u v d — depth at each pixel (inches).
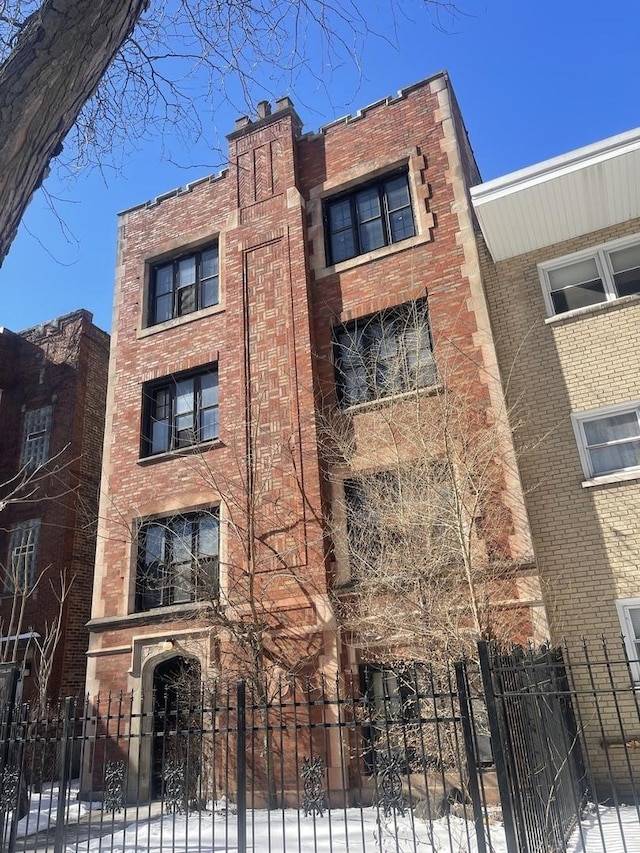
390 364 550.3
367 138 641.6
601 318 508.7
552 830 237.0
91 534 740.7
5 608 762.2
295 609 500.4
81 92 134.9
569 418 493.7
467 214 567.2
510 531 460.8
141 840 345.4
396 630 440.5
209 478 585.6
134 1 140.4
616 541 452.8
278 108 687.1
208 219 698.2
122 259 737.0
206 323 653.9
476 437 482.9
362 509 506.6
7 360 892.6
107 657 568.7
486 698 209.3
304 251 617.0
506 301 544.4
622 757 406.0
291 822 374.0
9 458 847.7
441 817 350.0
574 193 499.2
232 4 204.8
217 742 483.8
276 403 574.9
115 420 665.0
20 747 307.0
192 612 541.0
